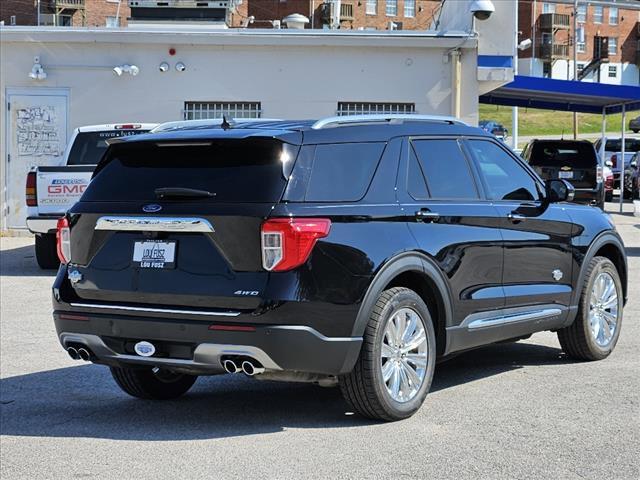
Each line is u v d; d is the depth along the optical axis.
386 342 5.89
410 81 19.16
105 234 5.93
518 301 7.01
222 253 5.54
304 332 5.42
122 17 65.44
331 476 5.05
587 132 69.56
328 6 70.31
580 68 87.75
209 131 5.92
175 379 7.00
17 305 11.55
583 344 7.82
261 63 19.12
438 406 6.46
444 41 18.92
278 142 5.66
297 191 5.59
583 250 7.72
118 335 5.83
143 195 5.88
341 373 5.64
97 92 19.12
